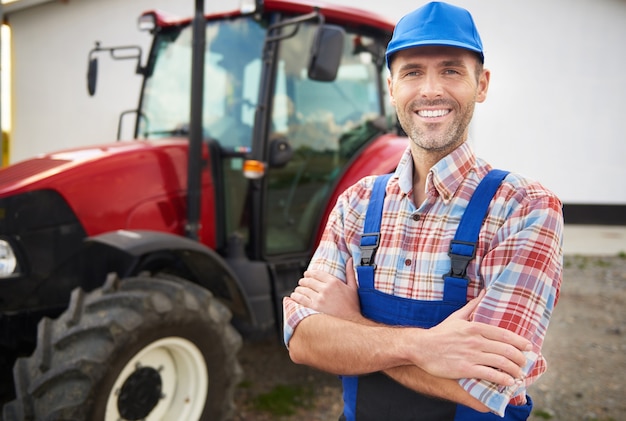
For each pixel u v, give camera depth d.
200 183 2.64
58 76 8.05
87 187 2.44
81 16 7.82
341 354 1.10
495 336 0.99
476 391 0.98
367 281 1.17
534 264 1.03
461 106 1.12
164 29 3.20
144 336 2.10
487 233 1.07
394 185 1.22
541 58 7.09
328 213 3.11
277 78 2.85
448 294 1.07
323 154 3.11
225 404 2.40
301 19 2.51
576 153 7.18
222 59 2.91
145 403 2.20
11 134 8.49
